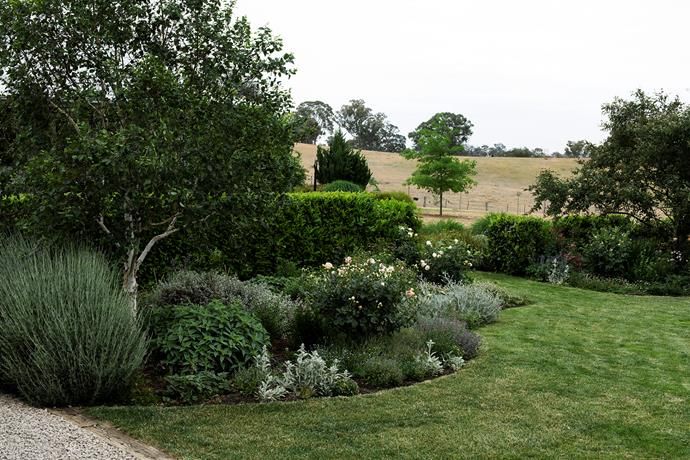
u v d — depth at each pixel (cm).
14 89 662
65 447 411
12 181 640
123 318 550
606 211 1623
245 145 653
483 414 549
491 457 458
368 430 503
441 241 1256
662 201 1559
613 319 1020
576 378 671
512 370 693
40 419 470
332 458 446
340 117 8738
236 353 610
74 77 684
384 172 6044
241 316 645
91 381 523
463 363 712
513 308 1096
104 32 667
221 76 687
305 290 873
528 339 852
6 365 524
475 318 930
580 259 1516
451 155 3206
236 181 638
